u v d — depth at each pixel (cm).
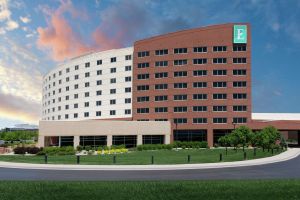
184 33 8950
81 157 4606
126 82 9550
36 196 1591
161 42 9119
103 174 2770
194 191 1703
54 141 7375
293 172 2939
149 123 7869
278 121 8431
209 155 5184
